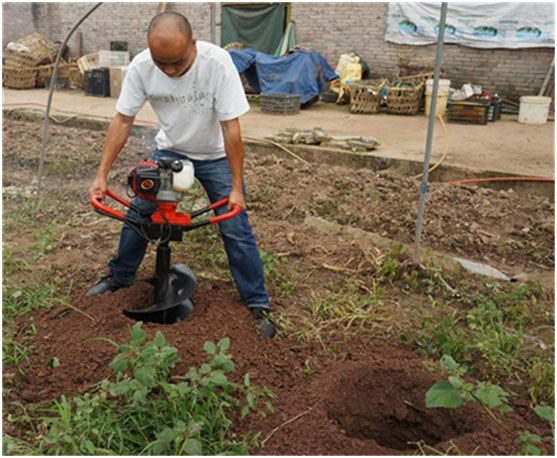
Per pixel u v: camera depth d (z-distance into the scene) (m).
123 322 3.25
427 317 3.65
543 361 3.24
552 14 12.05
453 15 12.95
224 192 3.38
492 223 5.41
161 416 2.59
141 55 3.11
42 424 2.61
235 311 3.43
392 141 8.64
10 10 20.08
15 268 4.11
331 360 3.14
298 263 4.38
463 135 9.36
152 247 4.46
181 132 3.26
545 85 12.22
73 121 10.19
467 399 2.66
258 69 12.65
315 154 7.80
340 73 13.47
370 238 4.85
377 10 13.93
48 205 5.56
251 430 2.59
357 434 2.85
